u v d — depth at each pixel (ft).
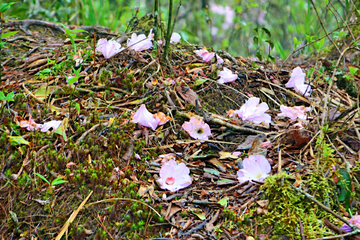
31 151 6.77
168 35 7.34
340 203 6.52
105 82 7.23
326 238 6.31
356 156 6.77
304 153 6.82
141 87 7.25
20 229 6.46
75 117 6.98
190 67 7.52
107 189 6.61
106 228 6.46
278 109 7.29
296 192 6.51
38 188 6.60
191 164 6.81
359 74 7.86
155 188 6.68
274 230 6.44
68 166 6.67
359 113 6.68
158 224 6.49
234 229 6.47
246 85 7.44
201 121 6.93
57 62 7.47
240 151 6.90
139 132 6.96
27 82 7.25
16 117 6.91
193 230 6.47
